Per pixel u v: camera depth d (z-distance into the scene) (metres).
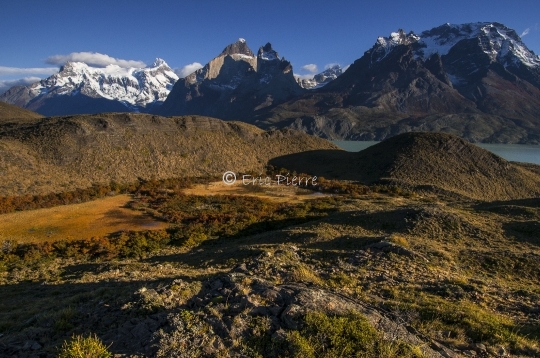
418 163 75.12
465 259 17.67
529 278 15.93
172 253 31.12
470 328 8.17
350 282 11.62
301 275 11.34
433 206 33.22
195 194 58.94
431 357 6.41
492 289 12.11
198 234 36.84
